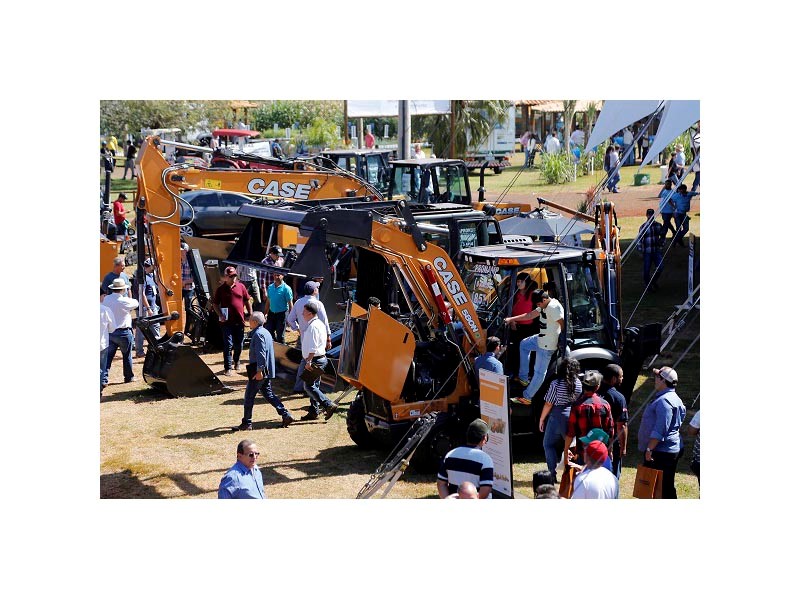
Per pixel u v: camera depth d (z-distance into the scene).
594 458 8.12
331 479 10.05
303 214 9.89
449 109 34.75
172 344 13.50
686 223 21.98
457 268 11.26
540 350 10.33
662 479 8.95
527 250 11.07
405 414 10.33
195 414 12.57
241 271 17.25
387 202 10.66
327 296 15.96
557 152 35.25
